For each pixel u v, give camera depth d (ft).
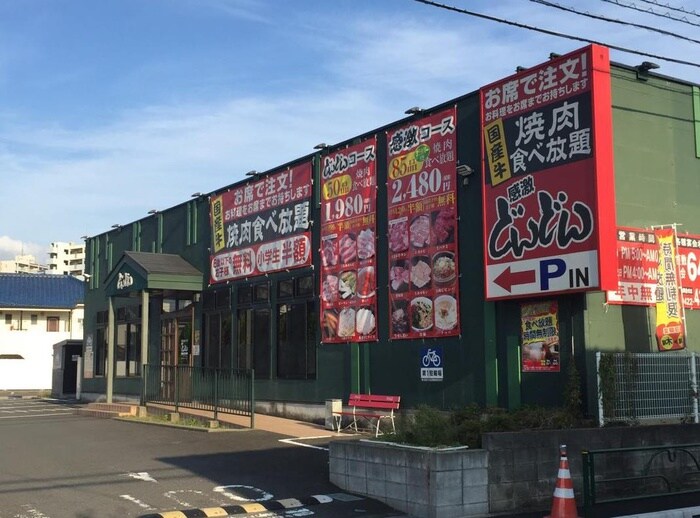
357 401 56.39
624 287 44.68
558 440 34.99
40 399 117.50
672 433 38.75
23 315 163.84
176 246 85.46
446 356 50.96
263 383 68.95
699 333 47.83
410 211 54.60
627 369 41.16
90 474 39.86
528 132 45.52
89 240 108.68
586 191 41.86
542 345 44.88
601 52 42.34
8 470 41.24
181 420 63.16
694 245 48.37
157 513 31.22
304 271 65.16
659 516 31.78
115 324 97.60
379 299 57.00
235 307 74.13
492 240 47.29
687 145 49.11
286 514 32.04
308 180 65.36
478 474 32.65
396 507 33.42
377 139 58.18
